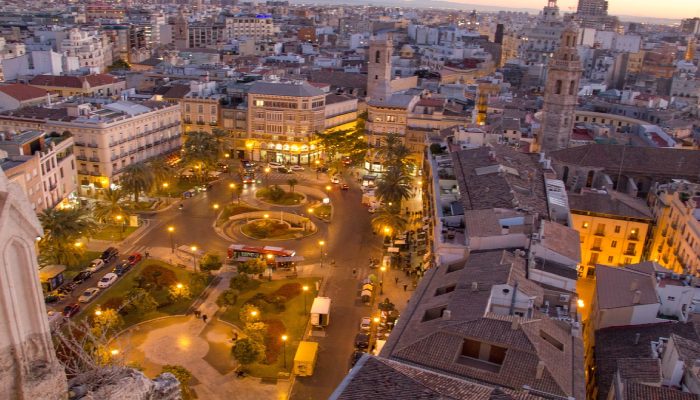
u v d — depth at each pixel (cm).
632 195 12388
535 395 4750
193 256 11406
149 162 14725
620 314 7206
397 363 5031
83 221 10581
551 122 14012
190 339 8469
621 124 19025
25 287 2217
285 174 17400
